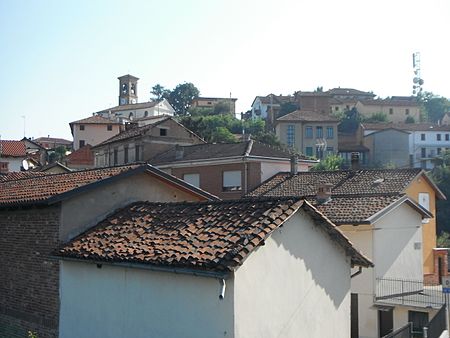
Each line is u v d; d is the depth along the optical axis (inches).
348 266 448.5
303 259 402.3
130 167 553.0
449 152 2827.3
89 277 429.4
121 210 498.9
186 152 1537.9
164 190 547.2
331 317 426.6
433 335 548.4
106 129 3095.5
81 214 476.4
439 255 1025.5
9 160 1859.0
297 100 3619.6
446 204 1946.4
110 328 406.9
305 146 2824.8
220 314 339.3
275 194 1062.4
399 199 761.6
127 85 4192.9
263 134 2682.1
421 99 4224.9
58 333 454.3
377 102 3735.2
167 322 367.6
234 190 1343.5
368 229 721.6
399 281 746.2
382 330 710.5
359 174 1073.5
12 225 523.5
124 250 401.4
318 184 1071.6
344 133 3294.8
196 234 393.4
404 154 2925.7
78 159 2498.8
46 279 472.7
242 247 342.3
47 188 536.1
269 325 365.1
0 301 528.4
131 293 394.0
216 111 3978.8
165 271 362.6
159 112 3809.1
